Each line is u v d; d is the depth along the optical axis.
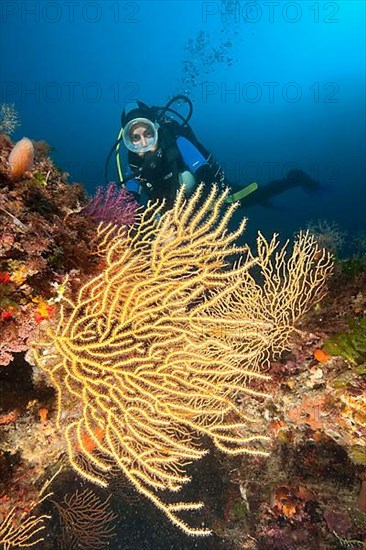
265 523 3.81
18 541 2.85
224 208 7.72
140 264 2.70
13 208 2.23
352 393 2.95
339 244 4.76
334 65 52.91
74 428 2.57
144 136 6.82
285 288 3.60
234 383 2.75
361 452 3.06
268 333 3.46
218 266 2.48
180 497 4.29
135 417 2.36
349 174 16.94
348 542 3.33
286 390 3.39
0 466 2.55
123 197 3.27
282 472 3.71
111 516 4.38
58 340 2.19
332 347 3.13
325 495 3.49
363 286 3.46
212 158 7.89
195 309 2.43
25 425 2.48
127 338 2.45
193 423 2.39
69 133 52.19
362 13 49.81
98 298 2.43
